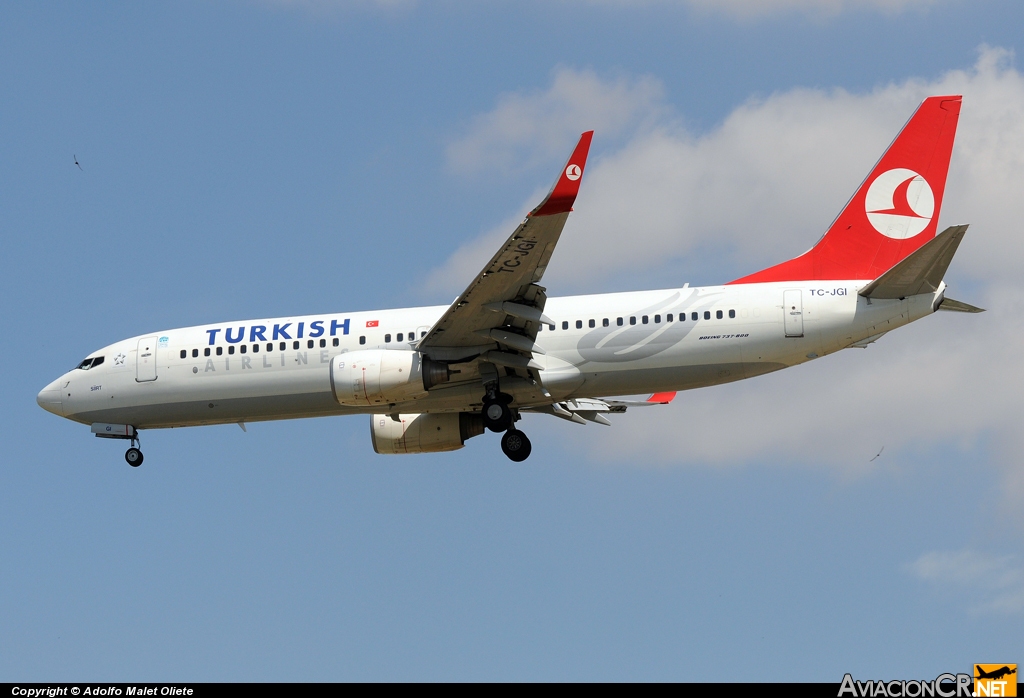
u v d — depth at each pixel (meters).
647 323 90.81
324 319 96.62
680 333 90.25
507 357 88.62
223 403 96.75
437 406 94.19
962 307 89.88
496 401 90.81
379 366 88.62
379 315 96.06
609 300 92.69
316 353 95.00
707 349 89.94
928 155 94.75
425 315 95.25
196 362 96.81
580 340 91.00
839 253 94.44
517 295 83.75
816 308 89.06
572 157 75.12
